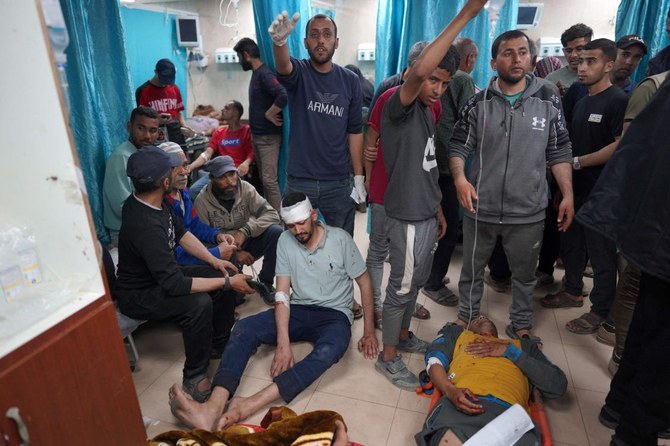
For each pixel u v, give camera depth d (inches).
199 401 72.2
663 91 46.9
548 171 99.2
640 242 46.8
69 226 29.8
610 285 87.0
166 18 182.7
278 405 70.4
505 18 106.7
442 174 93.5
